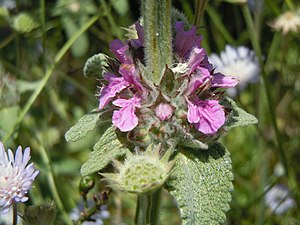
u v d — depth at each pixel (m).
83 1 0.21
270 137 0.21
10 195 0.12
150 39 0.11
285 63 0.22
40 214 0.12
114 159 0.10
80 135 0.11
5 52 0.21
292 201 0.18
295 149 0.21
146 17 0.11
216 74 0.11
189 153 0.11
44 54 0.18
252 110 0.22
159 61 0.11
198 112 0.10
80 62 0.22
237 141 0.21
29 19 0.20
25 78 0.21
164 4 0.11
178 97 0.11
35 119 0.20
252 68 0.19
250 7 0.22
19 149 0.12
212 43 0.23
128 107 0.11
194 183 0.10
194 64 0.11
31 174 0.12
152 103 0.11
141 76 0.11
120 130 0.11
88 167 0.11
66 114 0.21
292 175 0.20
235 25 0.24
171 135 0.11
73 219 0.16
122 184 0.10
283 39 0.22
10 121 0.18
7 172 0.12
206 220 0.10
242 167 0.20
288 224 0.18
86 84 0.22
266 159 0.19
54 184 0.17
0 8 0.20
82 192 0.15
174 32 0.12
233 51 0.20
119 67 0.11
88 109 0.21
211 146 0.11
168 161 0.11
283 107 0.22
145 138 0.11
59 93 0.22
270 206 0.19
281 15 0.20
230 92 0.20
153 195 0.12
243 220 0.19
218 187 0.11
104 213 0.17
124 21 0.21
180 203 0.10
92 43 0.22
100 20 0.21
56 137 0.20
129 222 0.19
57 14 0.21
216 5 0.22
